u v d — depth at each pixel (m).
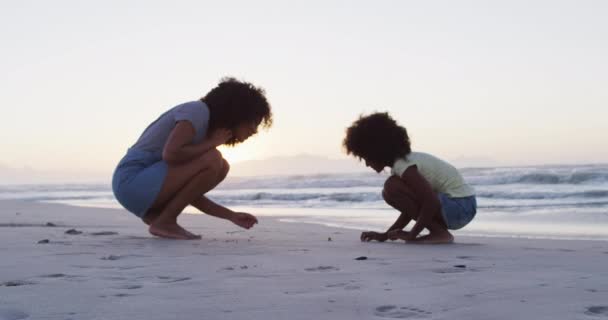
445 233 4.30
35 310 1.87
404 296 2.10
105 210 9.59
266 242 4.12
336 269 2.75
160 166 4.11
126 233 4.75
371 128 4.20
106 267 2.78
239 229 5.84
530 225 7.04
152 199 4.11
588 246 4.33
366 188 21.89
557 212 8.96
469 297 2.09
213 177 4.12
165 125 4.14
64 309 1.88
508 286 2.30
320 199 15.73
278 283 2.36
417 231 4.16
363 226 7.15
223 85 4.11
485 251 3.66
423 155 4.34
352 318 1.78
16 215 7.96
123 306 1.93
